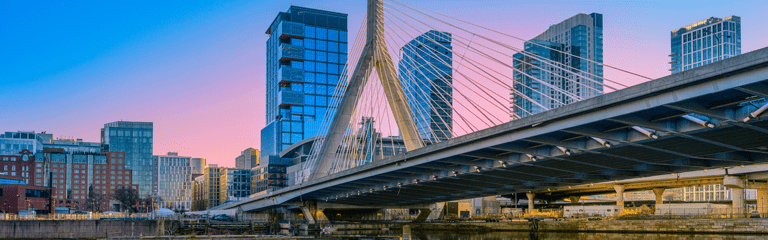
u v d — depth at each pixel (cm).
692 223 9569
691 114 4700
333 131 11375
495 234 12031
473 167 7700
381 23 11225
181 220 13000
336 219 17238
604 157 6119
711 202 15700
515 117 7606
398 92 10606
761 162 5788
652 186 14812
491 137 6178
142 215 16050
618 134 5284
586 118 4878
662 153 5747
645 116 4706
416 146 10231
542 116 5288
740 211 11381
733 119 4306
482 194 10900
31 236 10394
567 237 10388
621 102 4488
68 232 10531
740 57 3644
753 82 3650
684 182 13838
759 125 4347
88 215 13062
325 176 10894
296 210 18238
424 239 10969
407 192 10862
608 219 11856
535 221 11994
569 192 17812
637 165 6725
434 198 12012
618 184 14625
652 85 4206
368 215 17688
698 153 5578
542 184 8831
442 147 7094
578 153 5912
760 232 8762
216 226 13925
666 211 12681
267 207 15700
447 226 13588
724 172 11606
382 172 8844
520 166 7069
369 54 11169
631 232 10375
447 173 8356
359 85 11356
